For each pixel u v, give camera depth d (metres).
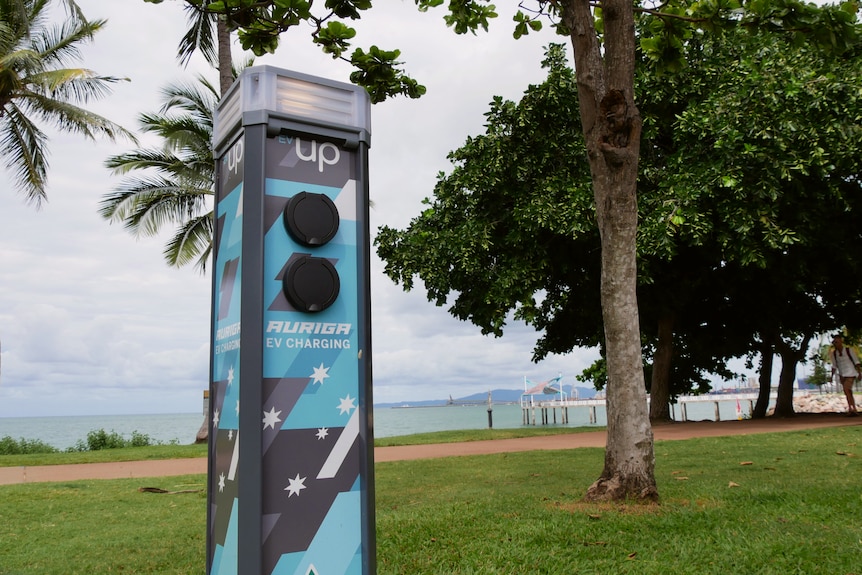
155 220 21.91
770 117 12.91
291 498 3.03
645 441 6.11
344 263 3.30
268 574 2.94
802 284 15.66
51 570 4.73
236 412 3.13
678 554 4.49
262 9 6.03
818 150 12.46
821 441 10.78
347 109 3.40
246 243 3.08
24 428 118.31
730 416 71.81
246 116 3.17
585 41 6.36
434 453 12.58
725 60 14.85
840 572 3.99
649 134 14.76
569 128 15.05
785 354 19.56
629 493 6.03
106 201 21.41
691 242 13.50
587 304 17.58
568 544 4.83
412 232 16.31
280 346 3.10
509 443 14.49
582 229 13.82
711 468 8.40
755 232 13.85
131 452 14.97
